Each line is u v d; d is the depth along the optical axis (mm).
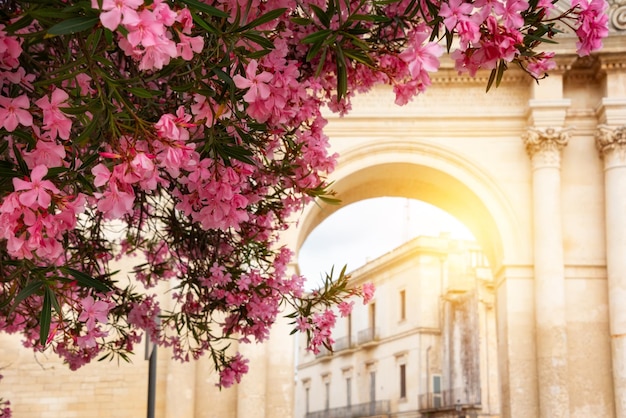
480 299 43969
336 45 3666
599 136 21234
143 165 3070
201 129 4297
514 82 22234
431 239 45188
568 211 21531
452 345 43219
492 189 21797
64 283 3416
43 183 2900
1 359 20625
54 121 3215
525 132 21828
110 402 20766
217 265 6375
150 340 8250
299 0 4164
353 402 50656
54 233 3041
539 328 20609
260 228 6363
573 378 20672
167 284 20719
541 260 20875
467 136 22109
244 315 6609
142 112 4152
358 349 50562
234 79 3518
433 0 3980
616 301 20469
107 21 2572
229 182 3973
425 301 44750
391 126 22062
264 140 4781
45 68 3850
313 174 5184
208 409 20953
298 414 58188
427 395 43688
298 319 5895
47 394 20656
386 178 23312
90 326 3820
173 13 2770
